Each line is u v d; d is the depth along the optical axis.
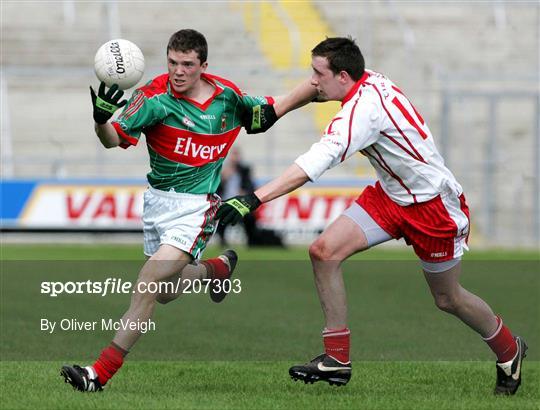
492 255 66.69
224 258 28.20
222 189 67.62
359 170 81.88
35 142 84.44
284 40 96.50
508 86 95.12
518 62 100.38
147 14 98.19
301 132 86.31
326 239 24.02
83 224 71.06
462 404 22.42
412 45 99.62
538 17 105.06
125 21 97.12
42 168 82.56
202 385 24.86
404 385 25.30
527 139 91.25
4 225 70.69
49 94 89.00
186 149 24.25
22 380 25.03
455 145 89.75
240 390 24.22
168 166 24.42
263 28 97.88
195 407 21.39
